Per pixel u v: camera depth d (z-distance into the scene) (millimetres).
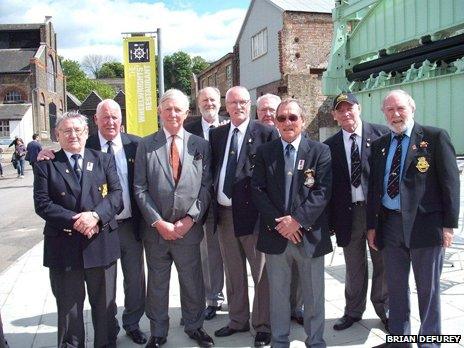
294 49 22734
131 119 11719
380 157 3713
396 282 3668
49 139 47438
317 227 3637
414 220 3432
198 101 5086
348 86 14305
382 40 12930
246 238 4062
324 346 3674
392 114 3535
